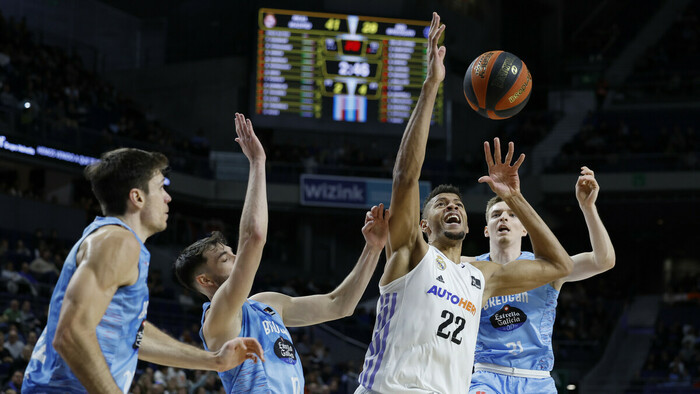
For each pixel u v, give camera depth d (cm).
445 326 414
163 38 2641
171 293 1922
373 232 472
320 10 2408
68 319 295
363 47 2370
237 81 2556
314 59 2347
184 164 2300
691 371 1947
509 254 574
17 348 1290
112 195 330
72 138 2016
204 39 2631
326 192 2344
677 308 2202
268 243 2464
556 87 2692
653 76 2669
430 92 427
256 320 449
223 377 443
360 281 478
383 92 2370
